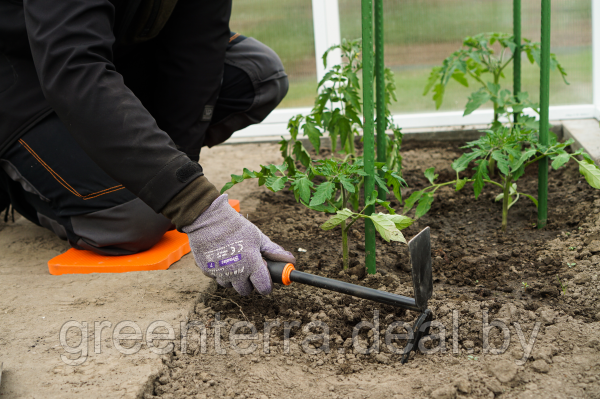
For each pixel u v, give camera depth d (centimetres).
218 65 198
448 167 276
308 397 120
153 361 128
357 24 319
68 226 187
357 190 180
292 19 321
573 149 273
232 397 120
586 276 162
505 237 199
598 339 134
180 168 129
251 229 139
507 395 118
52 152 175
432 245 197
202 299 158
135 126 127
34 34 128
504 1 302
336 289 135
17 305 155
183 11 186
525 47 234
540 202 201
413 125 327
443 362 130
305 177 159
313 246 198
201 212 132
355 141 323
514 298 158
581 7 295
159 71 197
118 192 178
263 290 138
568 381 121
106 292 161
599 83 302
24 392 118
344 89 223
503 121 316
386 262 184
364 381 125
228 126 237
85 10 129
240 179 164
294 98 336
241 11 324
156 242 191
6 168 182
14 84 170
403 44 320
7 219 235
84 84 126
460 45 314
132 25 174
